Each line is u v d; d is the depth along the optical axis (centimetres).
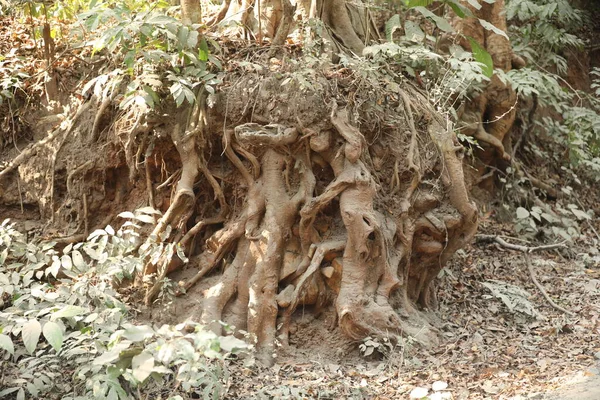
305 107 656
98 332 598
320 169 676
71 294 624
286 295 662
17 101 728
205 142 668
